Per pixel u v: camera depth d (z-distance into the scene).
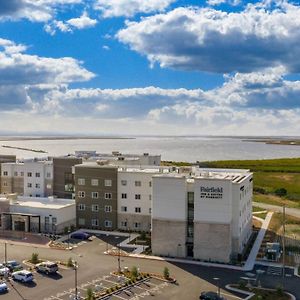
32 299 72.44
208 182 94.88
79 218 126.19
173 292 76.38
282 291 76.38
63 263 92.00
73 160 140.12
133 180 120.94
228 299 73.31
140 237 113.12
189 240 97.94
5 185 151.25
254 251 102.50
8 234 115.69
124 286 78.81
